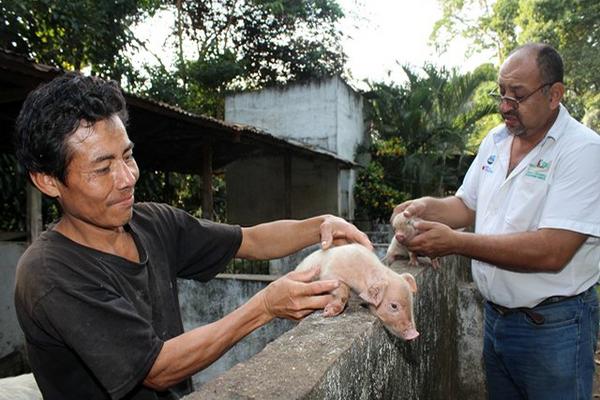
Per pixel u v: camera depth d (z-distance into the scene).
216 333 1.44
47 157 1.37
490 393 3.13
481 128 21.70
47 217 8.80
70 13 9.52
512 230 2.65
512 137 2.84
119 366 1.30
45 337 1.38
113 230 1.59
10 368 5.46
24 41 8.92
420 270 3.24
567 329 2.55
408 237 2.73
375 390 2.05
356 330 1.95
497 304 2.83
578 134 2.44
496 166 2.87
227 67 17.56
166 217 1.97
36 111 1.36
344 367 1.70
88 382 1.46
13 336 5.56
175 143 9.14
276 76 20.92
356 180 16.38
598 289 6.86
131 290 1.54
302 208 14.38
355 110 16.75
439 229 2.48
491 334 2.97
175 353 1.37
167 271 1.81
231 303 5.36
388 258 3.82
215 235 2.12
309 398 1.39
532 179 2.55
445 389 3.86
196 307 5.51
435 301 3.54
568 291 2.54
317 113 14.91
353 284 2.24
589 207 2.34
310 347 1.74
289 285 1.52
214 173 15.61
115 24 11.23
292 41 20.23
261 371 1.53
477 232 2.97
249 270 8.56
